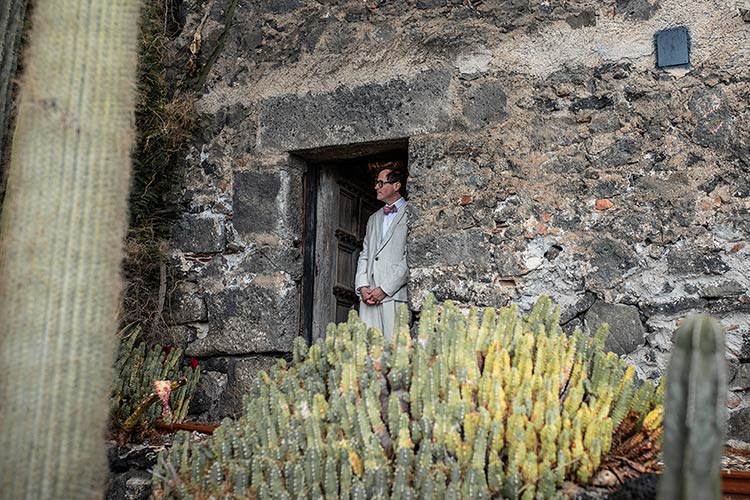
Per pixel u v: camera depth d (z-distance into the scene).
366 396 2.70
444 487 2.42
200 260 4.97
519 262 4.23
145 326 4.89
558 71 4.32
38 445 2.15
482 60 4.46
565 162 4.24
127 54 2.47
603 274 4.10
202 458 2.87
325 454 2.63
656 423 2.77
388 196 4.90
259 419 2.86
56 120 2.32
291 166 4.91
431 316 3.03
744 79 3.99
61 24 2.39
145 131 4.97
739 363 3.83
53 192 2.28
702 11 4.10
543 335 2.96
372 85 4.68
